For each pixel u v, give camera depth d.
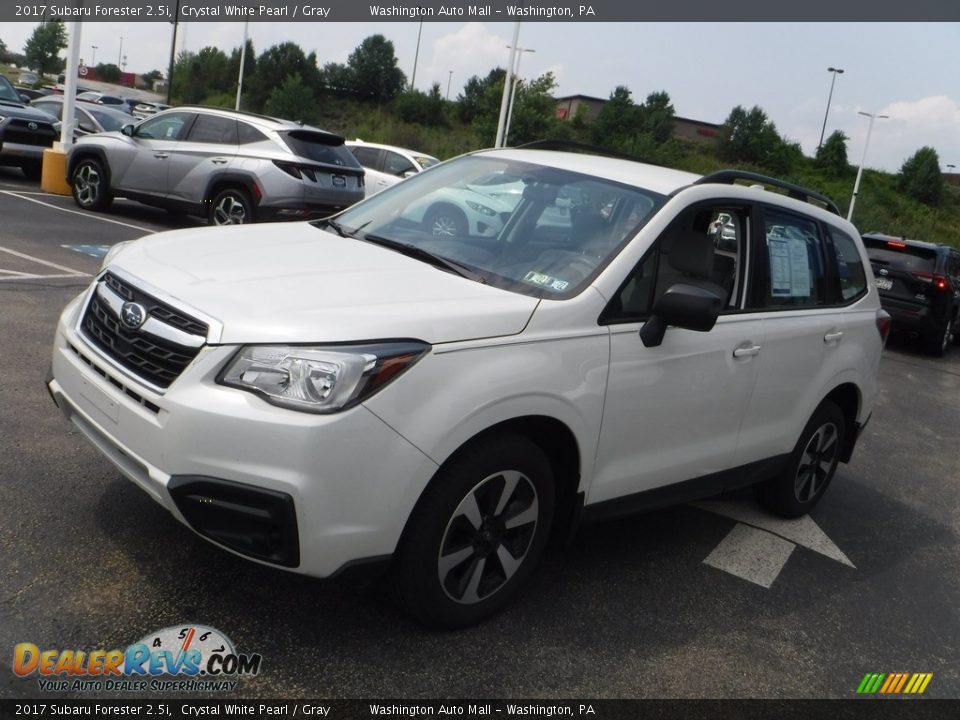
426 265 3.50
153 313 2.93
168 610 3.06
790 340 4.35
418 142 61.66
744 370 4.05
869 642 3.77
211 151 12.25
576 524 3.49
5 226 10.41
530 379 3.04
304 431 2.62
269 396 2.67
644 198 3.80
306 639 3.02
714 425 4.00
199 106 12.73
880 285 13.39
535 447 3.19
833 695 3.29
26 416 4.54
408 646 3.07
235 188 12.12
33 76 64.88
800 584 4.23
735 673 3.31
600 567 3.99
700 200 3.89
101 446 3.05
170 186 12.54
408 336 2.82
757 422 4.30
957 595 4.46
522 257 3.58
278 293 2.98
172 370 2.81
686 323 3.32
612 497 3.61
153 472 2.77
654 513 4.80
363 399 2.69
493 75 73.69
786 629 3.74
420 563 2.95
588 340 3.29
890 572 4.60
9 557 3.21
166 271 3.15
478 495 3.07
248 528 2.71
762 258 4.26
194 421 2.68
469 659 3.07
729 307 4.09
